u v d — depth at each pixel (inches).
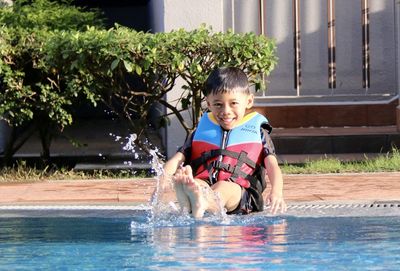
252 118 283.3
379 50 622.5
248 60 475.2
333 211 290.8
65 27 551.5
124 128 745.0
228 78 277.0
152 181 446.3
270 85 621.9
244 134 279.4
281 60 622.2
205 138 280.7
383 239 228.1
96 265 195.6
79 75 486.0
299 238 230.2
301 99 621.9
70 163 553.0
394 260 196.9
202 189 261.0
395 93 620.7
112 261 200.1
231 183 270.5
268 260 197.8
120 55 460.8
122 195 387.2
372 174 454.0
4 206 324.2
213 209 266.5
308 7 622.5
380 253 206.2
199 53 473.4
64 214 296.8
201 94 485.1
